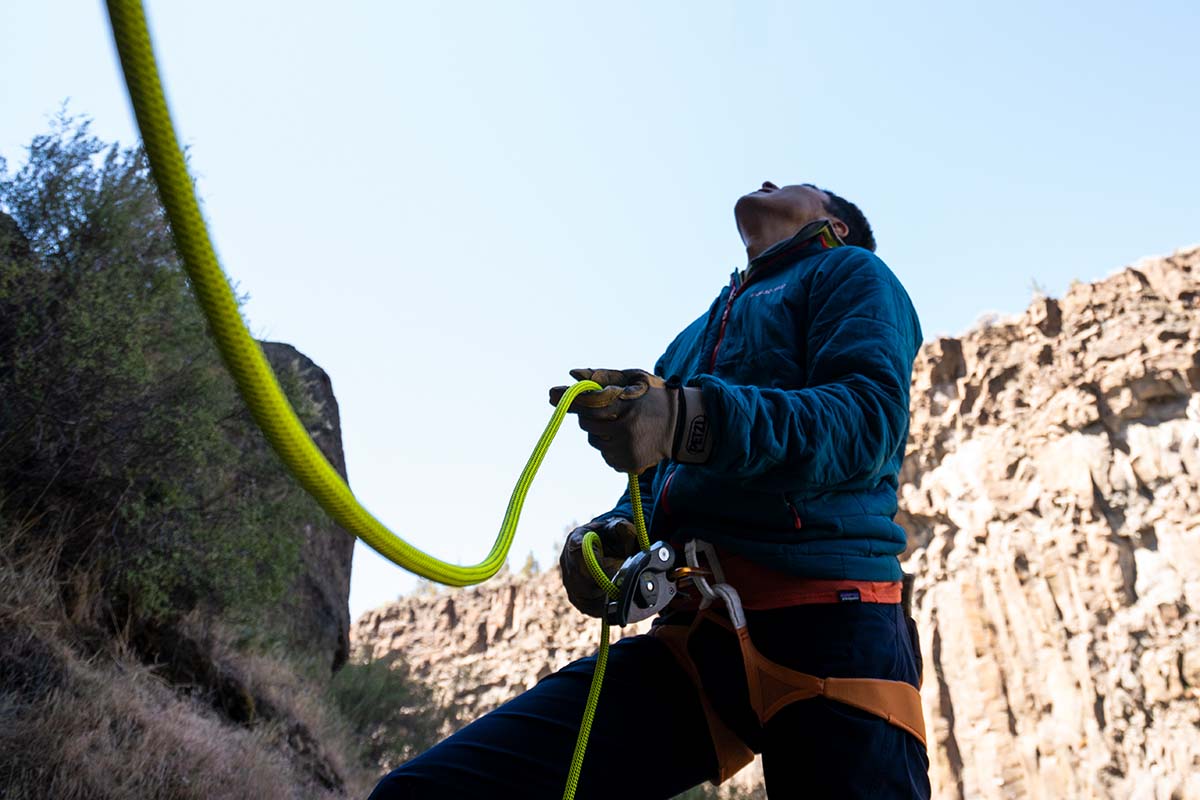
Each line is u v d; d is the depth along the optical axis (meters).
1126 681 25.86
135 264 5.61
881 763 1.50
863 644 1.57
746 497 1.62
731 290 2.10
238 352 0.78
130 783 3.57
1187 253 30.36
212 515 5.88
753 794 12.77
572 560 1.84
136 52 0.68
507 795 1.59
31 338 4.87
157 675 5.16
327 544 10.84
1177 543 26.69
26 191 5.35
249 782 4.38
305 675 8.49
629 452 1.30
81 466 4.98
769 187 2.43
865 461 1.50
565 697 1.71
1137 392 29.02
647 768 1.67
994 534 30.36
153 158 0.70
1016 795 26.89
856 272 1.75
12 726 3.44
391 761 9.38
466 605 48.88
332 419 10.87
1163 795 23.97
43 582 4.41
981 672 28.97
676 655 1.74
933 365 34.56
